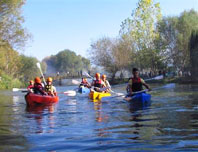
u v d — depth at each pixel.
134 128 5.36
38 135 4.91
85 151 3.84
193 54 33.97
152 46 44.81
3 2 28.31
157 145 4.04
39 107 10.35
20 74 69.38
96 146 4.07
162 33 43.59
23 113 8.42
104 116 7.23
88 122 6.25
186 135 4.62
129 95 11.36
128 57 46.72
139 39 44.75
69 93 16.25
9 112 8.79
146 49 44.34
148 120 6.34
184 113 7.37
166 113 7.50
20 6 29.98
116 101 11.83
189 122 5.88
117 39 48.56
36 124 6.15
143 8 44.19
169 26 42.84
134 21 45.28
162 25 43.16
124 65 47.69
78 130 5.31
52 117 7.30
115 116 7.18
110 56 48.66
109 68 49.59
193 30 34.59
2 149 4.00
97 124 5.95
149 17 44.25
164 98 12.69
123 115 7.36
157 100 11.75
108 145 4.11
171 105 9.55
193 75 34.09
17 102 13.41
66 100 13.49
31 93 11.30
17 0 29.17
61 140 4.49
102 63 49.19
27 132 5.20
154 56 44.16
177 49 42.44
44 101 11.69
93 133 4.99
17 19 30.09
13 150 3.94
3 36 30.23
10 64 44.31
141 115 7.26
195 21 41.38
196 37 33.91
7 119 7.08
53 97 12.34
